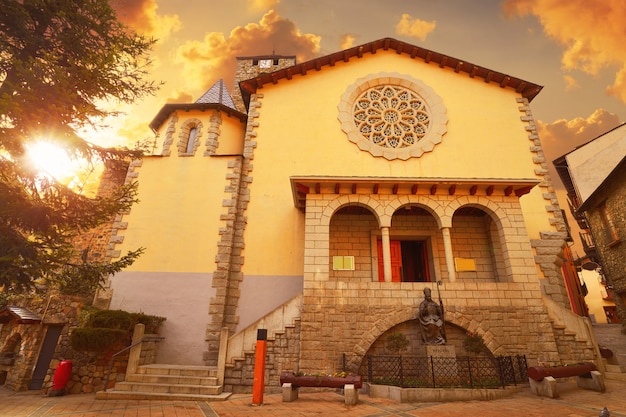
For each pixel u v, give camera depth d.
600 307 32.03
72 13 7.99
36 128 7.20
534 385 8.90
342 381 8.43
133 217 14.42
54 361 10.50
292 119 16.61
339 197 12.43
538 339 10.66
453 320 10.80
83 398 9.30
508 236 11.97
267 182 15.21
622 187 14.70
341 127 16.36
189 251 13.81
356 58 18.25
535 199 14.78
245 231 14.34
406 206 12.71
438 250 14.24
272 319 10.88
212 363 12.09
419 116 17.00
